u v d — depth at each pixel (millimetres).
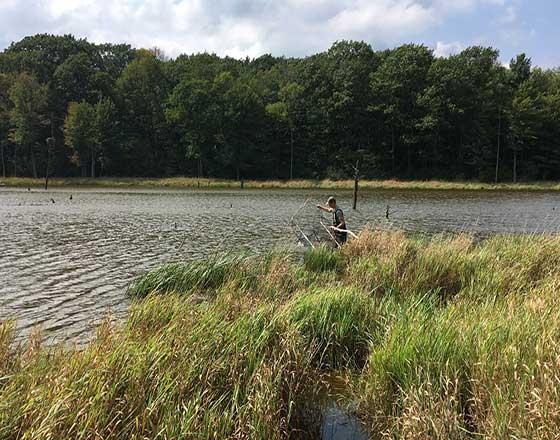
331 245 15266
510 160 74375
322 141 75312
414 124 70812
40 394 4262
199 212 29828
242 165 74312
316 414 5320
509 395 4379
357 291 8281
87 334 8078
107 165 76625
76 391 4285
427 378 4809
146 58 86750
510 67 86188
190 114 74062
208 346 5414
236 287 9766
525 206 35094
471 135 71625
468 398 4867
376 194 49688
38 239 18953
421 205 35750
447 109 69750
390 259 10719
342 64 75438
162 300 7742
